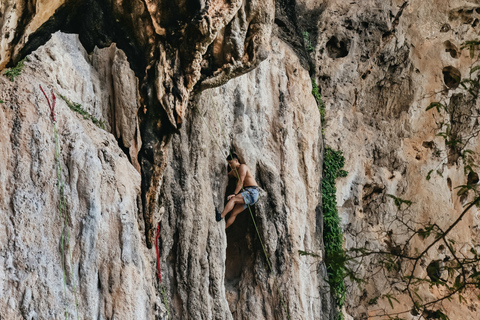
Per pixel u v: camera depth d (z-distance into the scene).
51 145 10.06
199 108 13.17
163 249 12.55
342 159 17.58
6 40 9.06
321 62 17.91
